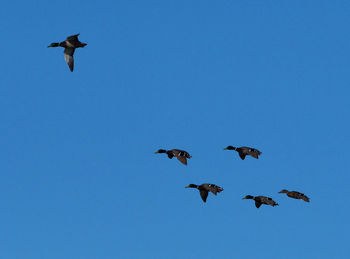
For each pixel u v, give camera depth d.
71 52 53.31
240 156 61.81
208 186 58.75
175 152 56.50
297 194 66.25
